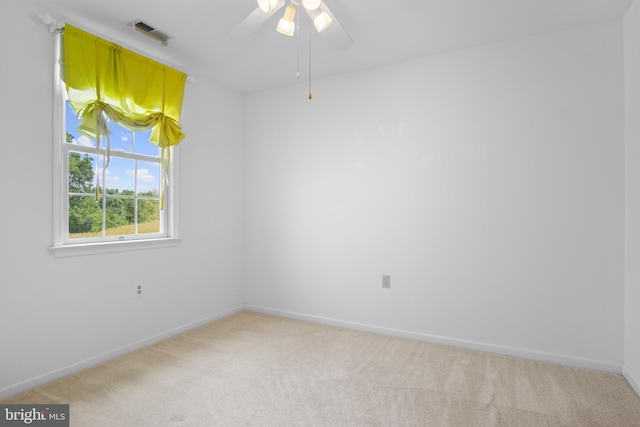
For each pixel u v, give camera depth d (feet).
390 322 10.14
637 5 6.86
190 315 10.55
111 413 6.13
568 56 8.10
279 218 11.98
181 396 6.71
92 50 7.71
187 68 10.36
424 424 5.83
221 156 11.66
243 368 7.93
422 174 9.70
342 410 6.25
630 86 7.27
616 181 7.67
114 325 8.50
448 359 8.43
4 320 6.61
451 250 9.34
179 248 10.18
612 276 7.72
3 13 6.61
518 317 8.61
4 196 6.63
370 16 7.63
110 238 8.58
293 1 6.69
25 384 6.86
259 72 10.71
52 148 7.34
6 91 6.64
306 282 11.49
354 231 10.66
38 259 7.10
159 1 7.09
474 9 7.34
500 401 6.54
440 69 9.46
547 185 8.30
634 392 6.84
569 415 6.08
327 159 11.08
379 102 10.27
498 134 8.80
